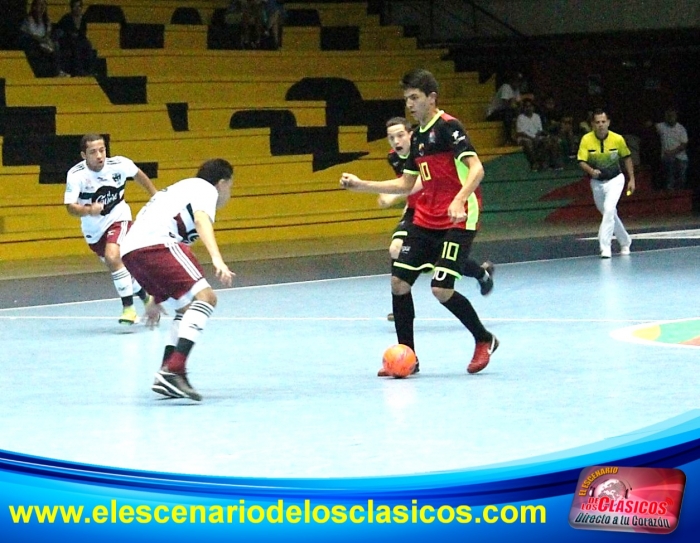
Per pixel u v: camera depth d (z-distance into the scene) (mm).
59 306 13922
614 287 13992
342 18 29688
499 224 25484
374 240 22734
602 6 27703
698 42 27031
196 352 10102
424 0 30188
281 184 24250
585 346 9867
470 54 29391
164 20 27547
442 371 8938
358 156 25734
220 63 26625
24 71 23953
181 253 8195
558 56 28156
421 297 13812
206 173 8297
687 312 11727
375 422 7227
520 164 26984
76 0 24391
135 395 8273
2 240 20547
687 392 7828
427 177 8734
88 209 11633
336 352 9953
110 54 25234
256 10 27141
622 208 27094
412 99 8641
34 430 7219
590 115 27703
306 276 16516
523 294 13641
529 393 7980
